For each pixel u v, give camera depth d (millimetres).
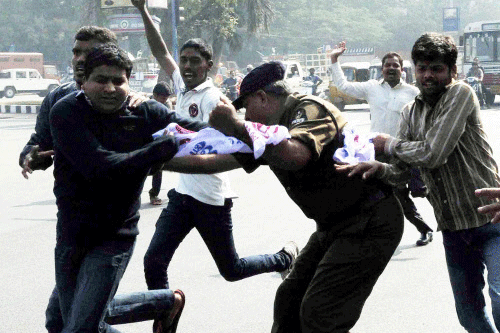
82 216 3730
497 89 32094
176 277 6832
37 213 10102
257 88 3781
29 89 56312
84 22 44844
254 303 6105
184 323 5648
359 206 3873
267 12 44344
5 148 18641
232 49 45531
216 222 5301
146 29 6148
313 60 66625
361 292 3898
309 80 35344
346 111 33469
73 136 3605
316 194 3846
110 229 3771
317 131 3641
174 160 3959
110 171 3562
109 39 4453
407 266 7035
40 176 13797
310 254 4129
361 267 3854
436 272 6824
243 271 5445
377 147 4184
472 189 4211
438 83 4180
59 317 4172
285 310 4172
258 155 3326
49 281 6844
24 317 5871
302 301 3947
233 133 3350
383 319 5637
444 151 4051
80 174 3699
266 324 5621
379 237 3873
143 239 8383
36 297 6375
